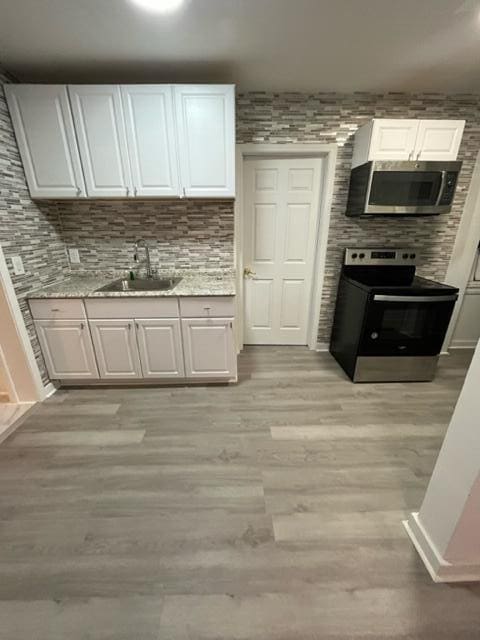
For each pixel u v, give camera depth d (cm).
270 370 268
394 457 171
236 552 122
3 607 105
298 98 229
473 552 108
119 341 222
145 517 136
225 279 251
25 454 173
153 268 264
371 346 237
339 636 97
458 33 159
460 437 100
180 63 187
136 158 203
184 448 177
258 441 183
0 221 185
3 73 189
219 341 225
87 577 113
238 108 230
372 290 221
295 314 308
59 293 209
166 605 105
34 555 121
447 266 277
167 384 244
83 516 137
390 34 160
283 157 253
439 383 248
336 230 265
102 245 255
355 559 119
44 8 137
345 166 246
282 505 142
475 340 308
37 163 202
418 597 107
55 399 225
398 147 210
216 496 146
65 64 187
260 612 103
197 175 207
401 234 266
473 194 255
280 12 143
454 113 235
